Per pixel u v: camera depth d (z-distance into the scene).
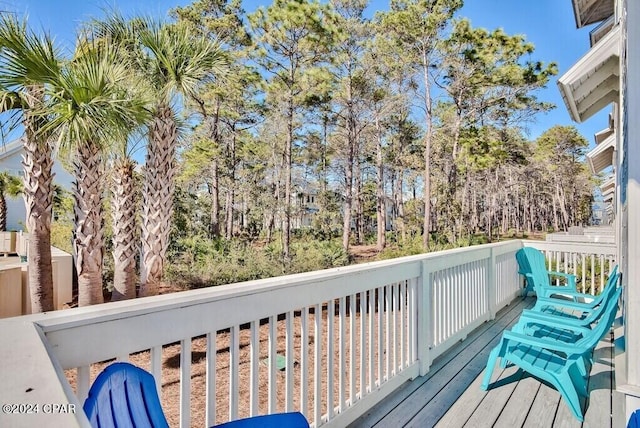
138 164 6.92
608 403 2.39
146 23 4.79
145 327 1.17
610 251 5.08
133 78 4.46
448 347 3.29
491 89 13.93
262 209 14.84
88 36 4.47
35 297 4.63
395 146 17.72
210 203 15.07
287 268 8.03
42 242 4.66
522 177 26.06
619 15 3.93
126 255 5.39
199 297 1.33
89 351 1.04
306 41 12.08
